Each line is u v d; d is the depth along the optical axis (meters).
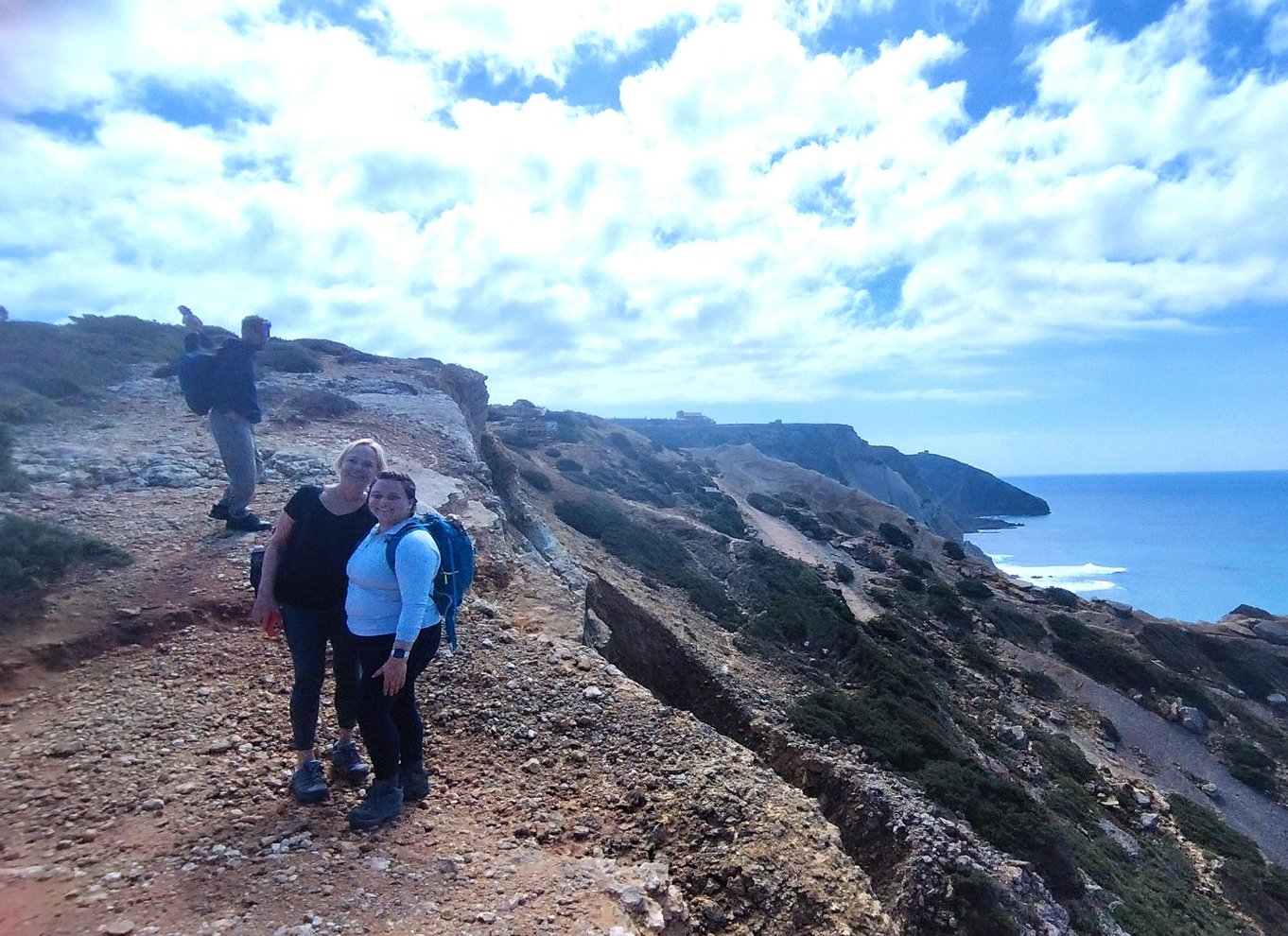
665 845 4.73
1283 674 34.38
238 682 5.82
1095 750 25.20
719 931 4.34
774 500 50.28
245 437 8.48
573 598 9.31
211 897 3.47
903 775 16.39
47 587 6.64
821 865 4.84
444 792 4.77
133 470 10.38
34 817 4.13
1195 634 36.12
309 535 4.43
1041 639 33.28
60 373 15.88
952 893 12.47
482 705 5.82
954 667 27.36
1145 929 14.20
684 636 19.33
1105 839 18.41
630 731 5.77
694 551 29.70
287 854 3.84
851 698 20.11
